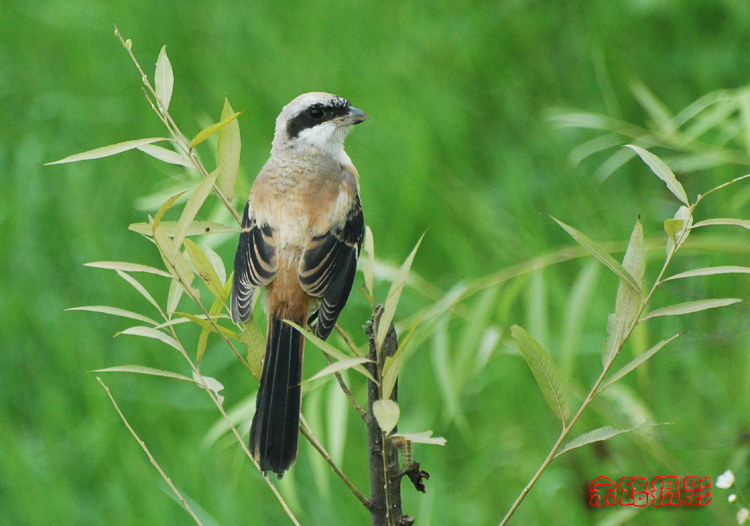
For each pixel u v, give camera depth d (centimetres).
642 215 1143
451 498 926
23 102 1476
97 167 1334
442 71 1384
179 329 1126
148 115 1390
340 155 812
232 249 1191
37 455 1004
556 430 962
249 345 531
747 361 936
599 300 1051
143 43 1498
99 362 1091
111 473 974
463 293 815
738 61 1291
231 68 1421
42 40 1575
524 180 1203
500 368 1007
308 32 1480
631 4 1370
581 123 962
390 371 437
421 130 1269
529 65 1377
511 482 930
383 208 1200
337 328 694
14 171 1352
